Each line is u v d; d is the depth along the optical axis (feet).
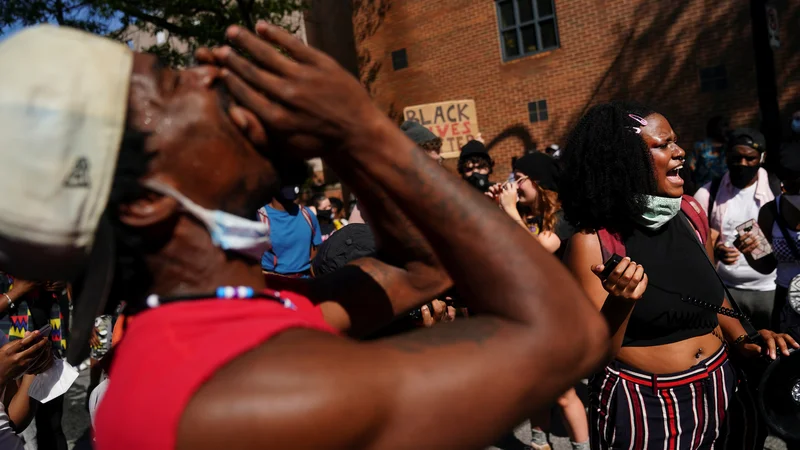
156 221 2.35
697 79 32.55
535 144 38.06
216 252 2.50
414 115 21.74
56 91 2.02
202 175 2.37
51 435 12.25
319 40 46.06
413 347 2.18
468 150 16.31
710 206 14.79
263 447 1.92
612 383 7.08
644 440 6.97
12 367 6.06
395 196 2.36
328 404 1.95
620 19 34.32
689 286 6.89
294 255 13.94
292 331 2.27
